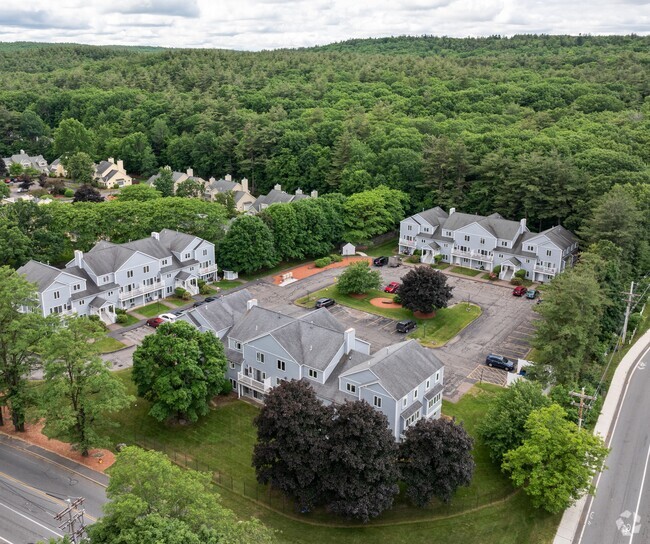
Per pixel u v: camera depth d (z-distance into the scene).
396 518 51.44
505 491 54.91
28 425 62.34
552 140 135.38
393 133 153.50
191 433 61.88
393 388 57.12
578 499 52.78
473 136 143.62
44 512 49.56
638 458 60.31
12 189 172.50
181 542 34.72
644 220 102.19
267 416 49.78
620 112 166.00
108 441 56.47
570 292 69.00
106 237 108.81
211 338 64.19
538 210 120.00
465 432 51.50
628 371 78.44
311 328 65.88
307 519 51.00
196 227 108.38
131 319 89.19
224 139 177.00
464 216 118.62
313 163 154.38
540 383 64.81
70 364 54.66
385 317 92.31
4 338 57.31
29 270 85.75
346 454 47.19
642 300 97.12
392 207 126.56
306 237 115.25
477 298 100.69
